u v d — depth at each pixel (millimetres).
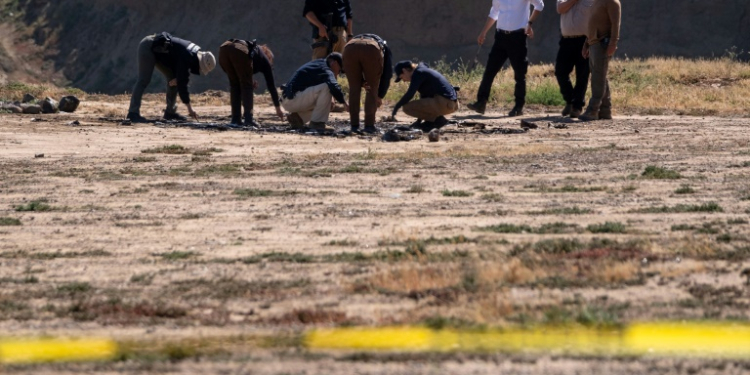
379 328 16891
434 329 16672
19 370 15047
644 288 19125
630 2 192250
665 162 39406
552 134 53812
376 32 197125
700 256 21656
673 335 15891
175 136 52688
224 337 16609
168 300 19391
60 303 19328
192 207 30469
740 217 26578
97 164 41594
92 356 15625
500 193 32062
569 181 34469
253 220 28062
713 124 59375
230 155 44469
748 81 86062
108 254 23906
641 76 88938
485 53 192750
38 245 25078
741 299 18125
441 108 56000
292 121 57000
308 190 33531
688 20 188375
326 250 23781
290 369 14711
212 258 23250
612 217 27156
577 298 18406
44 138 51250
